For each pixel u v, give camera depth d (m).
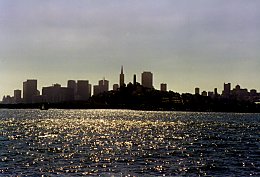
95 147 102.19
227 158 81.88
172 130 184.12
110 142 117.62
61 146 104.12
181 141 124.75
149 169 65.56
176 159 79.12
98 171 63.19
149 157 81.75
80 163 71.69
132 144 112.12
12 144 109.25
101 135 146.62
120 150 95.25
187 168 67.06
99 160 76.00
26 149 96.06
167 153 89.69
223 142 122.44
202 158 81.38
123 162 73.44
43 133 154.75
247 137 145.12
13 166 67.44
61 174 60.25
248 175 61.28
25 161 73.81
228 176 60.28
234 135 154.75
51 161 74.19
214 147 105.81
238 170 65.75
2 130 170.75
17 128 186.00
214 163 73.50
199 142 121.75
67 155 83.94
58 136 140.00
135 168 66.44
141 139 130.75
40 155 83.56
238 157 83.88
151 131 174.25
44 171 62.75
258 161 77.12
